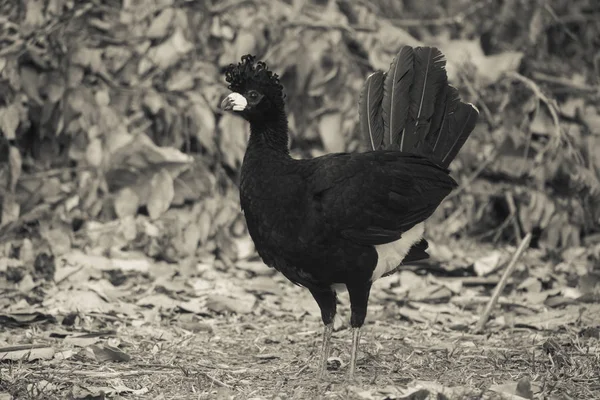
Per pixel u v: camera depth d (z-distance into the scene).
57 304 15.05
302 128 19.91
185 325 14.54
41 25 18.16
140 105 19.14
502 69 20.20
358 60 20.52
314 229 11.30
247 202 11.65
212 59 19.86
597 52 23.88
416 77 13.35
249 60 12.04
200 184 19.00
